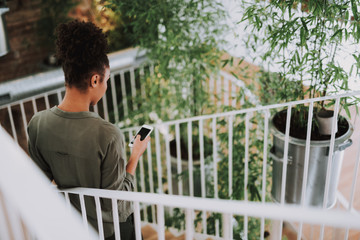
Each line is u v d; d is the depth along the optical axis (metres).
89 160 1.86
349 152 5.23
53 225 0.88
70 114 1.86
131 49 5.45
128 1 4.16
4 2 4.58
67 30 1.78
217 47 4.19
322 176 3.20
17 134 5.70
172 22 4.11
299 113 3.31
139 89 5.67
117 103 5.91
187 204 1.57
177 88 4.45
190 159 3.83
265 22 3.60
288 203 3.45
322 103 3.25
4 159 1.00
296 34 3.03
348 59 3.61
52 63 5.71
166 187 5.07
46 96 4.72
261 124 3.94
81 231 0.90
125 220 2.19
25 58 5.82
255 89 4.07
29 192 0.94
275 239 3.57
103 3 5.34
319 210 1.24
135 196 1.78
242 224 4.19
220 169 4.34
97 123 1.86
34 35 5.70
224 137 4.14
